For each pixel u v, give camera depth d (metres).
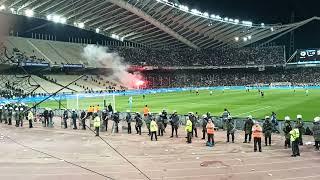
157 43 129.12
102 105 60.72
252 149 25.81
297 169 20.20
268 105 57.94
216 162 22.02
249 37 127.25
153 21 105.88
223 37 128.25
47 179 19.02
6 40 91.25
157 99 77.00
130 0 92.25
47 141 30.50
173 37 120.81
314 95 76.00
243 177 18.81
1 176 19.64
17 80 84.00
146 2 93.81
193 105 61.34
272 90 98.69
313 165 21.00
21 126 40.50
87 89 94.50
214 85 121.94
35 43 101.62
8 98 67.06
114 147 27.38
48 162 22.75
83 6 89.88
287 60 132.12
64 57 102.44
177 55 130.75
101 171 20.44
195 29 118.44
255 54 130.38
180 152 25.14
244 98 72.75
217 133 33.19
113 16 100.81
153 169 20.66
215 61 129.62
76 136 33.03
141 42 127.94
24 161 23.08
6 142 30.14
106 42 132.00
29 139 31.59
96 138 31.72
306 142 28.12
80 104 62.88
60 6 87.06
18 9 79.81
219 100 69.62
